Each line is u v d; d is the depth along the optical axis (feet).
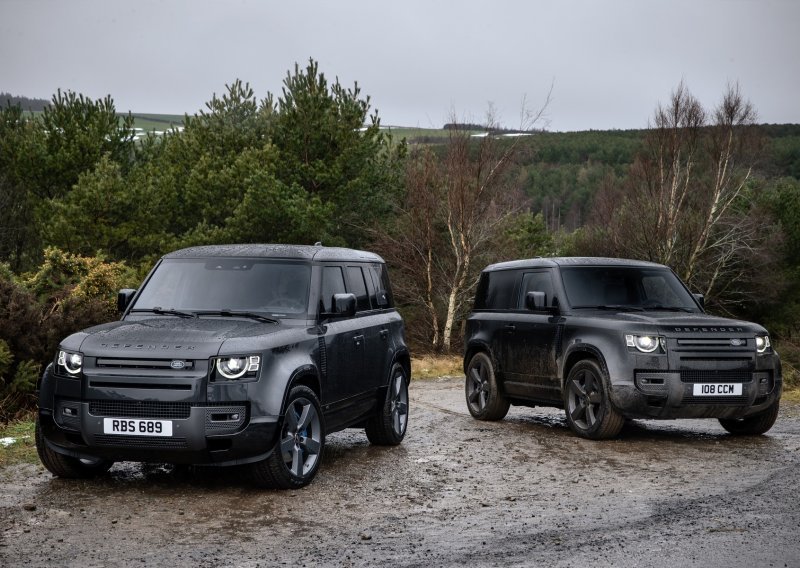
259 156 90.27
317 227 85.15
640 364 28.27
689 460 25.73
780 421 35.53
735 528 17.30
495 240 100.68
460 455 27.14
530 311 34.24
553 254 145.18
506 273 36.73
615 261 34.35
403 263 98.22
